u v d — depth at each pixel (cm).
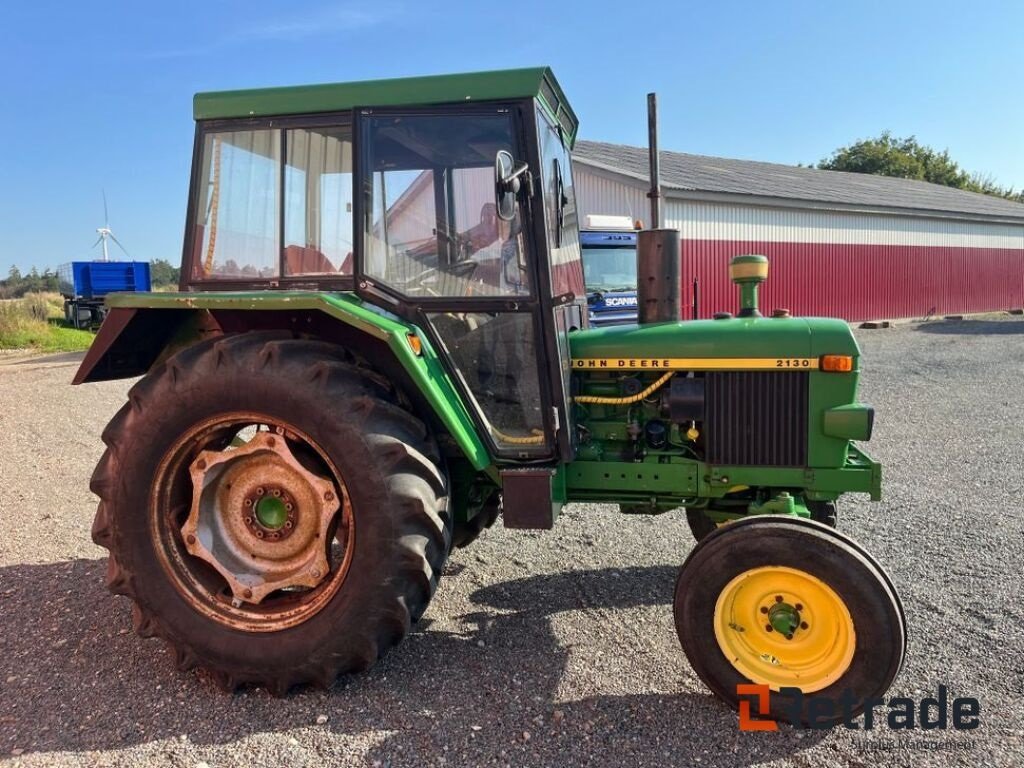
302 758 245
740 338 322
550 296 300
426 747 250
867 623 253
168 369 291
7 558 418
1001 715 264
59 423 812
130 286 2156
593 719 265
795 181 2108
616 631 334
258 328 321
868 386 1009
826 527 265
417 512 275
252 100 310
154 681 293
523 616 349
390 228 304
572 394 340
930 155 4544
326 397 276
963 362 1206
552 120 333
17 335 1714
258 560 300
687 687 287
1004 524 462
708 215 1580
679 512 503
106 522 298
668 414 334
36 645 319
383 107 300
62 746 251
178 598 291
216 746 252
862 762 241
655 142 358
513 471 306
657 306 344
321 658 278
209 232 323
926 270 2130
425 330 306
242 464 301
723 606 268
